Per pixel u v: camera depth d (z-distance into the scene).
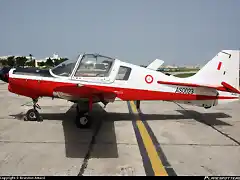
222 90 6.83
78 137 5.14
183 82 6.77
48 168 3.53
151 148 4.51
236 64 6.85
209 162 3.87
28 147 4.45
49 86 6.27
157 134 5.48
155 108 9.02
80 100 5.96
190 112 8.31
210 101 6.96
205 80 6.89
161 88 6.70
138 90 6.59
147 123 6.56
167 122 6.73
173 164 3.77
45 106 8.95
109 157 4.02
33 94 6.44
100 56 6.43
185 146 4.67
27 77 6.27
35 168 3.53
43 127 5.91
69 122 6.44
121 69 6.49
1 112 7.81
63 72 6.34
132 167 3.62
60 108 8.51
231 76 6.86
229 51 6.83
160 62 7.86
